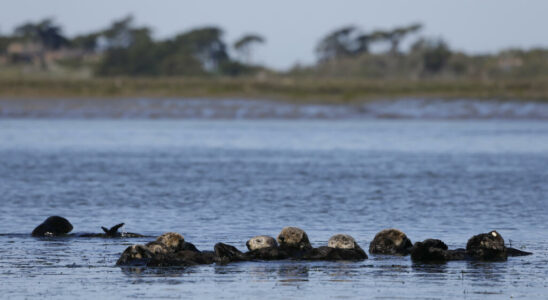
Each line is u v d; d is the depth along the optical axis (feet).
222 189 275.18
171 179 305.12
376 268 151.64
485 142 476.54
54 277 143.13
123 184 288.30
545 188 279.90
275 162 373.81
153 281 140.67
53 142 468.34
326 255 159.12
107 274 145.69
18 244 173.68
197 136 515.09
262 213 221.05
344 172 331.57
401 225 201.46
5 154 400.26
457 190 275.18
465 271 148.66
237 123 629.92
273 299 129.39
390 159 388.78
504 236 185.16
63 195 257.96
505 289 135.23
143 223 203.31
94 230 194.49
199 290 134.62
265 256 158.51
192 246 163.43
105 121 640.17
